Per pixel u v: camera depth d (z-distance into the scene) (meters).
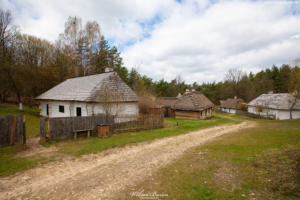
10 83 22.72
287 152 6.25
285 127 15.05
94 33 29.86
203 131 14.36
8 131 8.10
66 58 29.20
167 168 6.09
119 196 4.30
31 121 15.39
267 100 35.41
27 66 27.34
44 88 28.44
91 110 14.69
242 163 5.95
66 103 17.31
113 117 12.26
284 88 54.66
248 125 18.86
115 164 6.63
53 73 27.38
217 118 28.86
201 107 26.00
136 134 12.27
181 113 28.38
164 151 8.34
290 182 4.16
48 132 9.44
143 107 21.66
